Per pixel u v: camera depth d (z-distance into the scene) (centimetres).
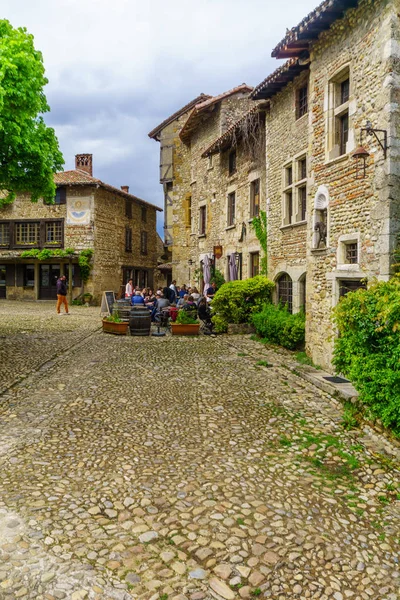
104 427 520
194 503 360
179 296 1712
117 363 877
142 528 325
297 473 421
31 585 266
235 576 280
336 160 789
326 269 840
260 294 1289
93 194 2547
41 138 1002
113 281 2780
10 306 2242
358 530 335
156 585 270
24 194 2617
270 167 1266
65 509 345
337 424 552
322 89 841
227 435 509
